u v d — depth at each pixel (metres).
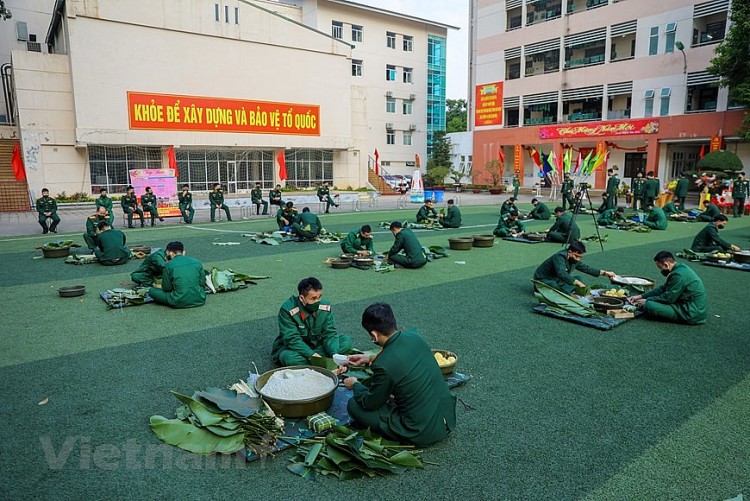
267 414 3.38
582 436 3.45
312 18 34.00
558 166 24.77
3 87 28.19
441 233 14.13
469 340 5.33
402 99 38.72
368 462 2.98
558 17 31.12
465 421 3.64
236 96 24.78
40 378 4.36
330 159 28.98
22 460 3.14
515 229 13.48
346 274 8.64
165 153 23.61
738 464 3.13
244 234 13.95
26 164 20.78
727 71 21.22
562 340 5.33
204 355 4.90
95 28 21.14
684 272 5.81
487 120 35.59
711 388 4.20
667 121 26.91
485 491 2.86
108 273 8.73
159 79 22.75
